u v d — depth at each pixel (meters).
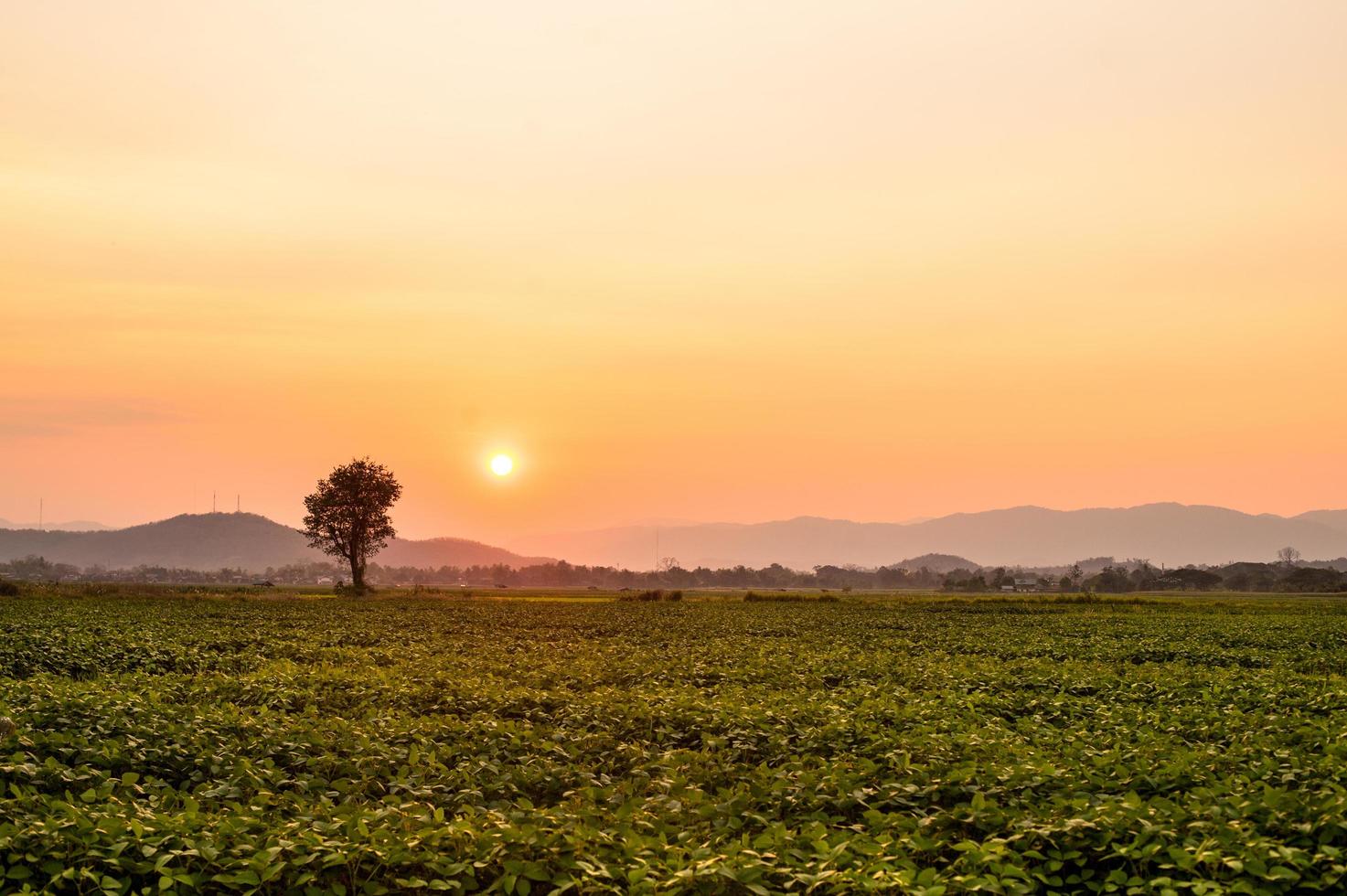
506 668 27.34
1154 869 9.62
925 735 15.65
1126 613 70.50
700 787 13.59
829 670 27.55
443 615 59.53
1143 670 28.30
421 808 11.46
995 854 9.28
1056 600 91.75
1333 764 12.59
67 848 9.74
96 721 16.31
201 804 12.33
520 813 10.89
